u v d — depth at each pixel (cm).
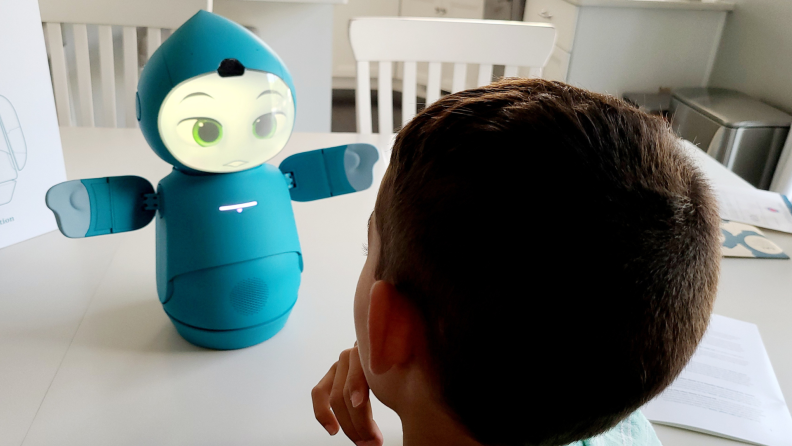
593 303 29
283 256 61
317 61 197
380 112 134
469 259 29
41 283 73
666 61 234
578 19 219
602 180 29
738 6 223
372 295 35
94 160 104
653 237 29
